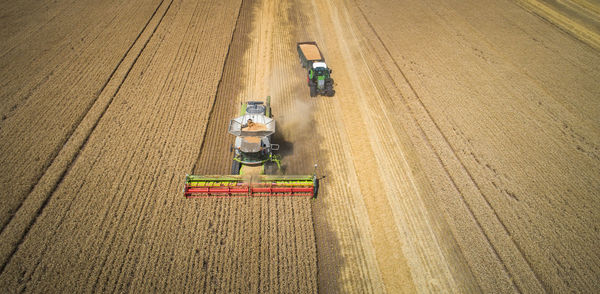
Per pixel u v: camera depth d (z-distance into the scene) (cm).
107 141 1780
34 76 2239
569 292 1214
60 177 1559
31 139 1761
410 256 1323
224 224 1392
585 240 1387
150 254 1263
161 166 1648
